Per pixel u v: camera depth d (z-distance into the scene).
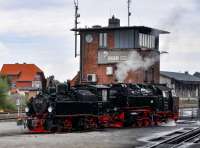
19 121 31.67
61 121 32.06
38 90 32.75
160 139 28.89
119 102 37.38
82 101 33.34
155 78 61.50
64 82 33.34
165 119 42.31
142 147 24.70
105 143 26.17
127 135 30.97
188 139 28.59
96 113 34.91
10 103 53.94
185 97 84.12
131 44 58.97
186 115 53.25
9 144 24.50
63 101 31.86
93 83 37.66
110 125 36.94
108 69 59.84
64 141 26.41
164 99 42.09
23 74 105.88
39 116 31.34
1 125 36.59
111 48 59.78
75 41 61.88
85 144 25.34
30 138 27.52
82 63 61.50
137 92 38.91
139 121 38.78
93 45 60.84
